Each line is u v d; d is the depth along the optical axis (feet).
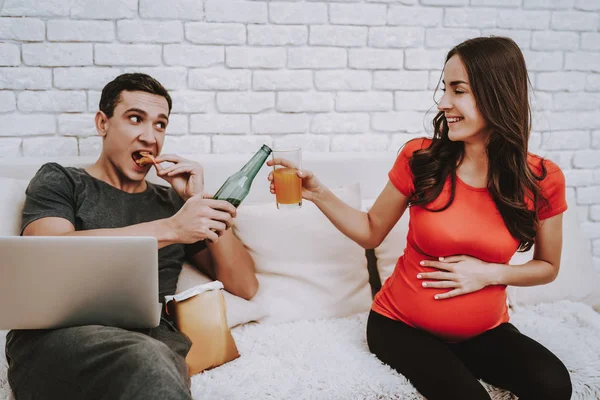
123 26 6.35
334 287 5.83
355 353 4.92
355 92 7.09
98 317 3.77
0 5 6.01
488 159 4.70
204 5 6.52
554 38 7.44
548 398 4.00
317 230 5.92
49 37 6.19
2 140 6.23
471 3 7.18
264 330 5.38
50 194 4.66
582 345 5.09
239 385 4.37
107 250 3.56
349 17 6.91
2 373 4.39
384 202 5.10
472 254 4.70
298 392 4.29
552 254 4.96
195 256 5.55
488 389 4.48
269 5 6.68
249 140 6.91
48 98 6.29
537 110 7.54
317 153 6.84
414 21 7.09
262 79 6.82
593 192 7.88
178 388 3.19
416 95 7.26
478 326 4.64
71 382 3.53
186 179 5.10
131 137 4.96
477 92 4.42
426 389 4.25
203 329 4.57
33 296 3.63
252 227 5.87
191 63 6.59
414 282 4.80
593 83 7.64
